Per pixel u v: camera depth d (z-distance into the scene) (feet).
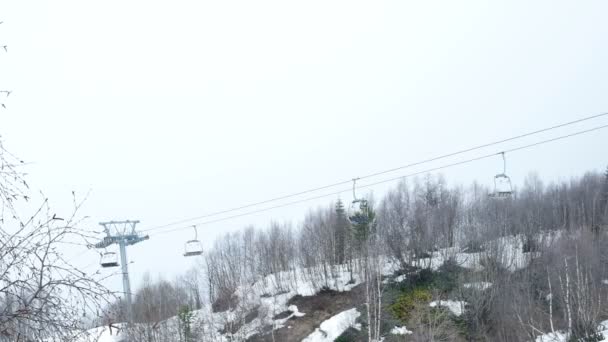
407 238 159.53
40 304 13.43
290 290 161.99
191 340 113.39
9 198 13.42
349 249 162.61
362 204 92.22
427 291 132.05
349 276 158.92
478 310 118.32
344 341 119.24
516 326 105.70
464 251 155.74
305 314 143.64
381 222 165.48
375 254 129.08
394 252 153.28
